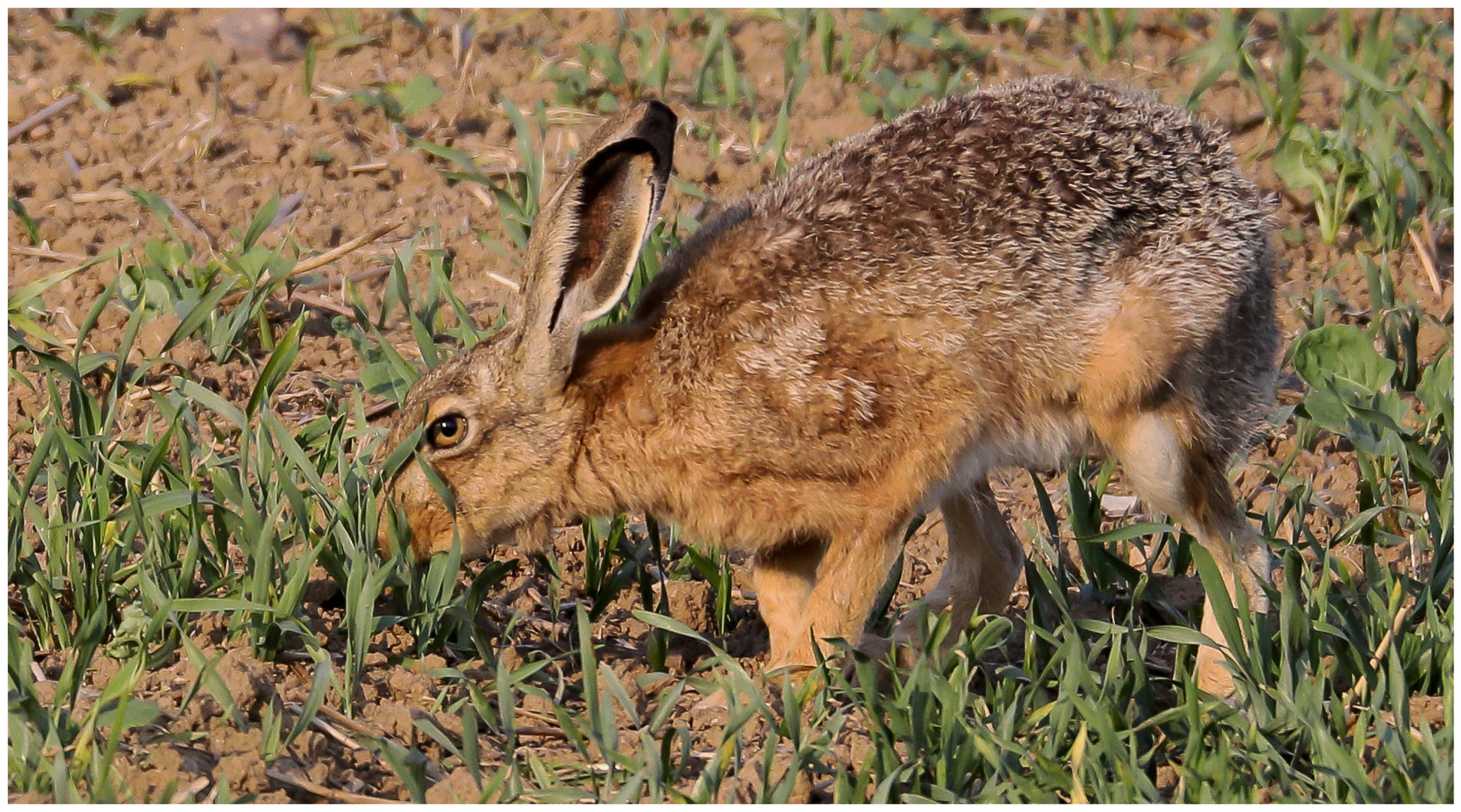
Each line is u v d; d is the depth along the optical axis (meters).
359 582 9.22
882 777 8.25
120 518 9.66
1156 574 11.55
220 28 18.58
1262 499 12.54
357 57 18.30
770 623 10.38
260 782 8.13
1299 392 13.80
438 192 15.88
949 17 19.95
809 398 9.53
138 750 8.27
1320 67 18.81
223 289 12.59
